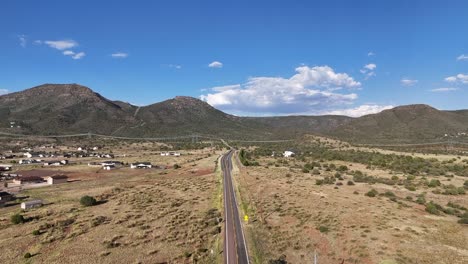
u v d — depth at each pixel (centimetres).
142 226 6669
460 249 4744
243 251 5188
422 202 7425
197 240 5841
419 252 4656
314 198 7994
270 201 8038
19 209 8438
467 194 8406
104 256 5269
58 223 6950
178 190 10262
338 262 4675
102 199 9238
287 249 5203
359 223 5972
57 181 12288
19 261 5141
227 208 7781
